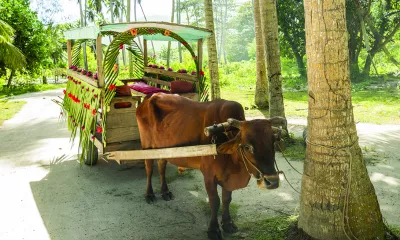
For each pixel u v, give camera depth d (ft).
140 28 20.75
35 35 92.22
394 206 17.56
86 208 18.98
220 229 16.31
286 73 94.99
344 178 12.83
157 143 17.92
